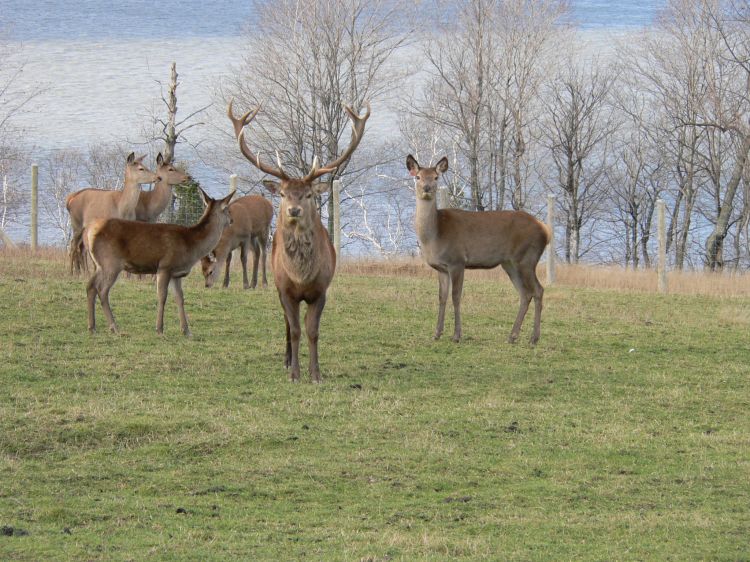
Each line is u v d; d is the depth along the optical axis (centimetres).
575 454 3509
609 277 7675
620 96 15512
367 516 2886
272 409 3831
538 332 5172
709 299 6850
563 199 15125
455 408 3962
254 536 2683
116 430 3497
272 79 12150
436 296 6334
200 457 3334
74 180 16225
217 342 4834
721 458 3516
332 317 5528
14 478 3086
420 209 5053
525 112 12925
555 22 17150
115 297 5662
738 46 14512
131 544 2573
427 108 14725
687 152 14062
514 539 2720
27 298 5459
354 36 12719
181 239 4881
